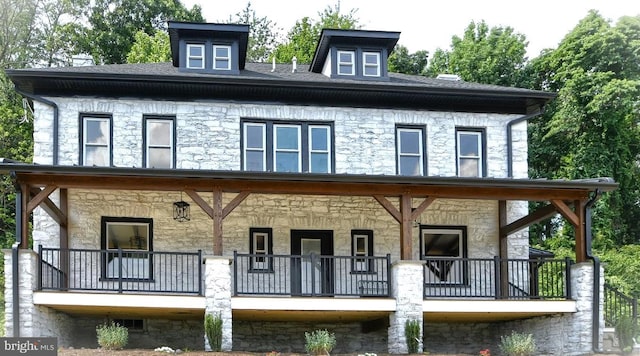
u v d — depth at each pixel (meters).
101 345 19.06
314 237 22.95
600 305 20.48
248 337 22.39
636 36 37.69
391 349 20.31
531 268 22.80
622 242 39.59
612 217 38.16
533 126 39.25
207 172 19.55
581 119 37.06
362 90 23.09
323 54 25.23
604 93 35.84
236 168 22.72
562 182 20.62
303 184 20.22
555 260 21.27
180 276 22.08
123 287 21.97
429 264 23.14
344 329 22.86
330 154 23.22
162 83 22.45
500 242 23.47
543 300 20.77
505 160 23.94
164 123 22.80
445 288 22.09
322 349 18.61
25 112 36.38
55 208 20.52
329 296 20.22
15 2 40.34
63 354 17.61
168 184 19.83
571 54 38.19
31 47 41.53
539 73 40.28
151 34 45.47
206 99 22.94
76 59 25.94
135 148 22.47
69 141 22.22
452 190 20.73
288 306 19.95
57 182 19.38
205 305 19.62
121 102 22.62
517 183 20.53
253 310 20.02
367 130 23.47
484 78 39.88
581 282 20.66
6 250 18.97
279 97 23.19
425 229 23.41
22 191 19.23
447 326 23.47
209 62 23.83
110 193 22.17
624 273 33.38
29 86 22.30
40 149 22.11
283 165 23.00
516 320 22.98
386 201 20.55
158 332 22.08
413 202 23.42
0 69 39.28
